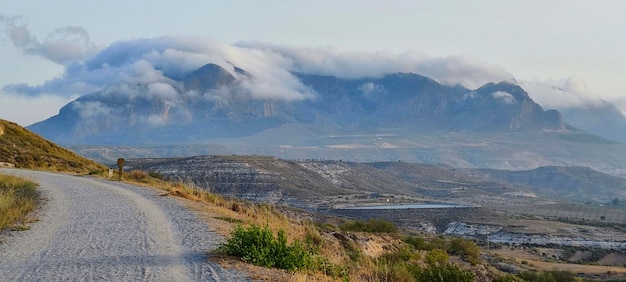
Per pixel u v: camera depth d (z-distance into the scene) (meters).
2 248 13.84
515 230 138.62
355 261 17.59
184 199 27.44
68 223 18.33
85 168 62.06
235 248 13.11
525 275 58.25
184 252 13.51
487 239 121.81
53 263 12.11
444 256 32.69
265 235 12.99
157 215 20.58
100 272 11.25
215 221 19.45
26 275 10.98
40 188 30.94
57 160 61.69
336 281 12.08
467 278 17.56
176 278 10.83
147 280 10.63
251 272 11.52
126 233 16.33
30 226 17.58
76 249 13.77
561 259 98.25
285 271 12.17
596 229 149.38
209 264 12.13
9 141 64.25
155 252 13.45
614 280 67.50
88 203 24.31
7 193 24.86
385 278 14.28
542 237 129.75
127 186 34.41
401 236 42.97
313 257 13.64
